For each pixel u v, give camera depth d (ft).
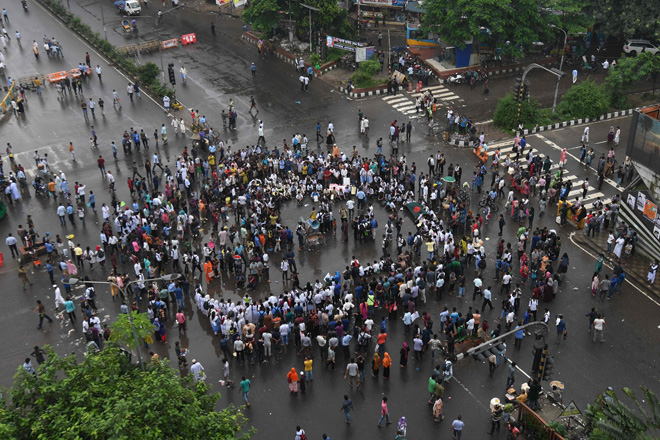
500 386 106.22
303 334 111.24
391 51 215.92
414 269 125.70
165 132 172.14
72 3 251.19
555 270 131.03
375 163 155.53
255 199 144.56
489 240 139.13
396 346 114.32
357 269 124.98
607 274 124.47
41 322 119.14
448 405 102.89
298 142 166.91
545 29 199.41
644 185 133.18
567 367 109.91
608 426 76.79
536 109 181.27
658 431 94.68
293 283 124.36
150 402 69.97
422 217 140.05
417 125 181.27
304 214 147.64
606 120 183.83
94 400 71.56
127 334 87.45
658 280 127.75
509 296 118.21
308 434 98.58
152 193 150.41
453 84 201.36
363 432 98.84
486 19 189.06
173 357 112.88
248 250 133.69
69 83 190.70
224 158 160.45
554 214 146.92
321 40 207.51
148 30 232.94
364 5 237.86
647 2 194.39
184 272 132.05
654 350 113.09
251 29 231.91
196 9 251.39
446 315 113.29
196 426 71.56
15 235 142.00
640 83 201.77
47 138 174.40
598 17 204.33
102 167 158.40
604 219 140.56
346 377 107.55
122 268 132.26
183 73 199.72
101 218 147.13
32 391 73.67
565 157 162.20
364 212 147.84
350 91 194.80
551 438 93.56
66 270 129.80
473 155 167.94
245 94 196.24
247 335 110.01
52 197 153.99
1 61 201.87
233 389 106.32
